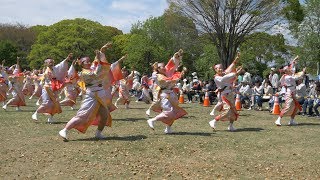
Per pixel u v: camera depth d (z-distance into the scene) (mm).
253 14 31797
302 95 16141
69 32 46031
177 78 10531
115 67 9883
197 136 10383
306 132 11430
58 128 11453
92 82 9469
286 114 12797
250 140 10000
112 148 8719
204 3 31828
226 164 7598
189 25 33781
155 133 10781
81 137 9969
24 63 53875
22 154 8062
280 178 6746
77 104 19938
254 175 6898
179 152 8516
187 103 23703
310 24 36000
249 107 19500
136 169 7125
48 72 12414
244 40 34031
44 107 12484
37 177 6559
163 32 49844
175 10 32906
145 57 48438
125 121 13453
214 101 23875
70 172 6871
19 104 16266
